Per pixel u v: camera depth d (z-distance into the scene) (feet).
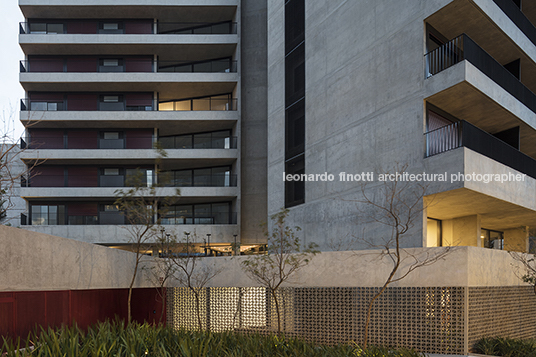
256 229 99.71
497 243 72.54
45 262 36.47
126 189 100.01
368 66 56.13
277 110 78.07
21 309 33.68
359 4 58.54
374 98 54.70
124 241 97.40
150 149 101.14
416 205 47.52
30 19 108.47
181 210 109.09
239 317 51.85
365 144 55.57
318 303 45.91
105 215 102.22
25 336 33.86
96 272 44.86
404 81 50.52
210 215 106.83
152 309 57.00
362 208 55.06
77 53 107.65
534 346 38.01
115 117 101.81
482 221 63.67
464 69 44.16
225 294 53.36
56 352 22.57
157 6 104.27
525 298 47.57
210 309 54.34
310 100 68.03
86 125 105.19
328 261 45.70
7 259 31.89
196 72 105.81
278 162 76.33
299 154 70.28
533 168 59.57
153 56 108.88
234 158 101.45
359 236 55.21
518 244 70.03
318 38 67.00
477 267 39.88
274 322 49.01
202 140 110.83
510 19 54.29
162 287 55.83
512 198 50.62
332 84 62.95
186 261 54.49
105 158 100.63
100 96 108.06
